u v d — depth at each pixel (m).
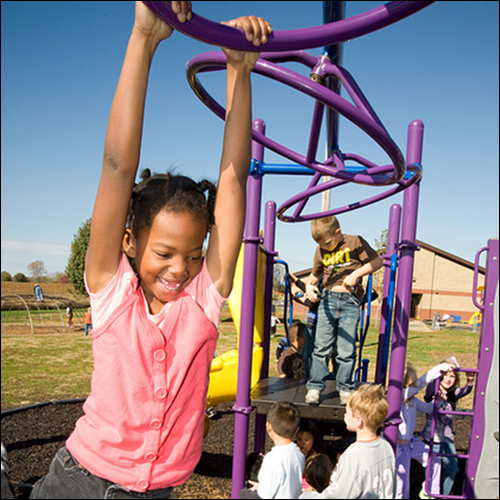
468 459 3.19
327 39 1.25
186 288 1.23
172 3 1.03
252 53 1.23
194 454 1.22
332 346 3.63
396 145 2.03
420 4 1.17
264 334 4.43
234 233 1.26
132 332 1.14
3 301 32.81
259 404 3.50
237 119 1.26
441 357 13.38
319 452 3.83
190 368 1.18
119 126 1.06
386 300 4.31
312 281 4.09
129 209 1.17
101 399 1.14
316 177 3.72
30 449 4.67
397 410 3.24
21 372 9.26
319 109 2.31
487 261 3.21
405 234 3.27
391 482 2.58
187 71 2.10
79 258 30.83
